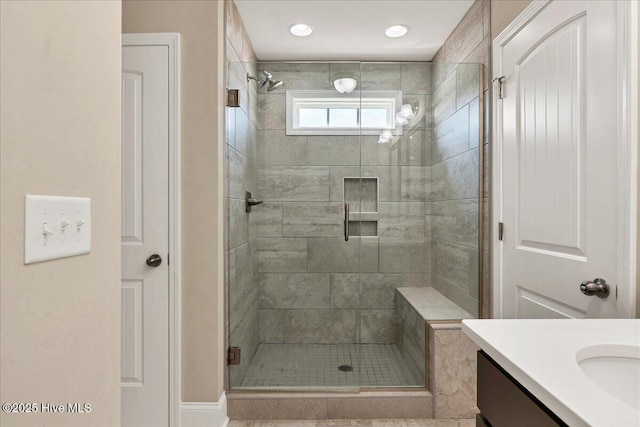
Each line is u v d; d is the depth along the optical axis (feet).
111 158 2.73
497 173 6.24
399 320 7.77
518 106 5.61
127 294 6.06
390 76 7.66
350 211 7.84
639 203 3.56
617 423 1.70
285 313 7.91
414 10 7.30
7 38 1.82
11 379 1.85
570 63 4.42
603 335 2.93
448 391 6.61
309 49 8.80
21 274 1.90
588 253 4.15
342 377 7.17
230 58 6.80
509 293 5.92
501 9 6.14
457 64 7.23
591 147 4.09
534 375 2.20
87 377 2.45
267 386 6.89
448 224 7.39
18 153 1.88
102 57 2.63
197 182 6.11
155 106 6.04
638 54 3.54
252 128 7.75
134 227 6.07
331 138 7.79
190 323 6.13
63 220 2.20
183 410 6.09
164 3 6.10
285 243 7.89
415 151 7.64
